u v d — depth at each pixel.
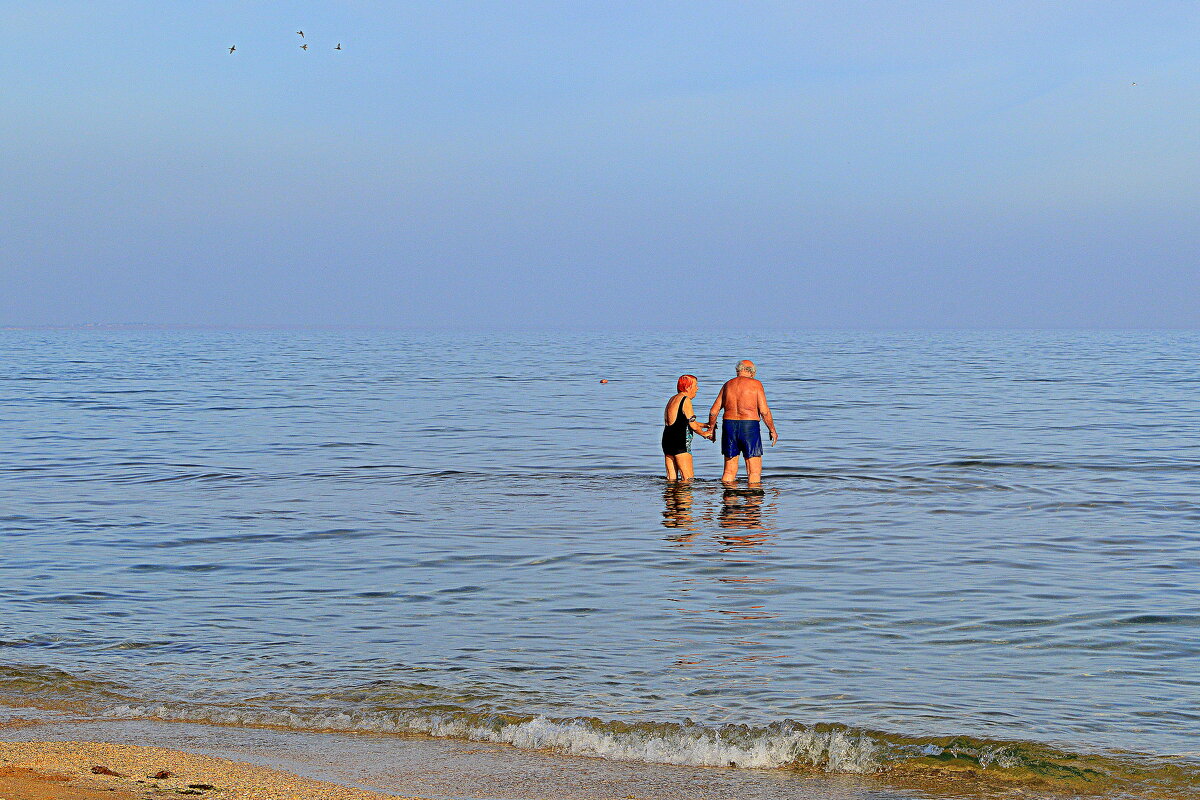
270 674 8.61
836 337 199.25
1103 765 6.82
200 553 13.20
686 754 7.09
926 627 9.80
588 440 26.36
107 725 7.61
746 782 6.68
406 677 8.52
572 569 12.28
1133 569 12.14
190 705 7.97
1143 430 27.89
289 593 11.19
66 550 13.38
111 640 9.52
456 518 15.63
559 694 8.10
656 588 11.34
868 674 8.49
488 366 73.12
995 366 69.25
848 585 11.44
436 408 36.28
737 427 18.55
